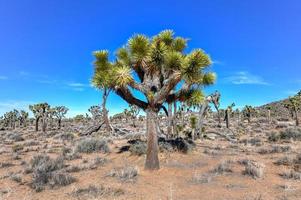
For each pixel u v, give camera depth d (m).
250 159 14.11
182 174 11.27
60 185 9.64
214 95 33.03
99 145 17.98
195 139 24.23
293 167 12.03
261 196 8.27
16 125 71.75
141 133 27.25
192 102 13.19
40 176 10.41
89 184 9.68
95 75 11.87
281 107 88.75
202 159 14.48
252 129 40.78
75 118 81.88
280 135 25.11
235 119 66.88
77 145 18.67
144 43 11.41
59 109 55.66
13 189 9.46
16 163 14.94
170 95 13.16
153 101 11.98
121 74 11.01
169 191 8.90
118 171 11.40
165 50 11.45
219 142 23.45
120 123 59.84
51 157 16.62
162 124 43.00
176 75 11.11
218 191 8.86
